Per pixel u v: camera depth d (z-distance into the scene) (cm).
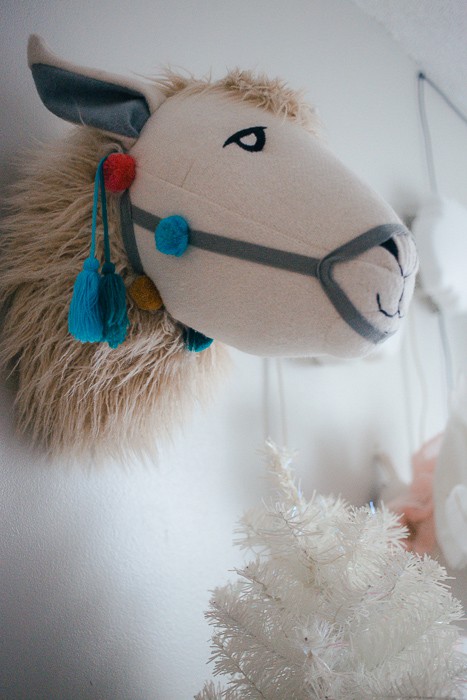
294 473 97
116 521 74
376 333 52
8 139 68
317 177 53
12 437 65
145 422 67
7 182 67
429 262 120
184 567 80
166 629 77
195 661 79
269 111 60
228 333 57
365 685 50
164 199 56
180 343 65
